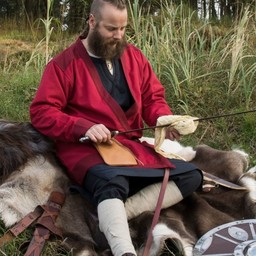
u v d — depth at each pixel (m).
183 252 2.73
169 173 3.00
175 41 5.61
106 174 2.87
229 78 5.03
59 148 3.21
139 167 2.98
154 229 2.76
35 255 2.72
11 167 3.12
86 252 2.78
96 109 3.13
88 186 2.97
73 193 3.08
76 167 3.02
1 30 8.91
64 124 3.04
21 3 10.23
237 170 3.47
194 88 5.07
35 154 3.21
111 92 3.20
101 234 2.90
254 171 3.61
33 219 2.93
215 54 5.48
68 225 2.95
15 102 5.09
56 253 2.80
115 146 3.05
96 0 3.08
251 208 3.14
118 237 2.62
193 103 4.93
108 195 2.76
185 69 5.12
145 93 3.41
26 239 2.88
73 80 3.14
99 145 3.02
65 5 9.01
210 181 3.33
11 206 2.96
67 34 7.77
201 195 3.29
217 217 3.04
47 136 3.23
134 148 3.08
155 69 5.22
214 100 4.92
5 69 6.27
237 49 4.98
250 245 2.59
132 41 5.70
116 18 3.03
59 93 3.12
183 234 2.81
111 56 3.15
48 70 3.16
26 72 5.83
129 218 2.97
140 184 3.03
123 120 3.18
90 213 3.00
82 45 3.19
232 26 6.89
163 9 6.71
